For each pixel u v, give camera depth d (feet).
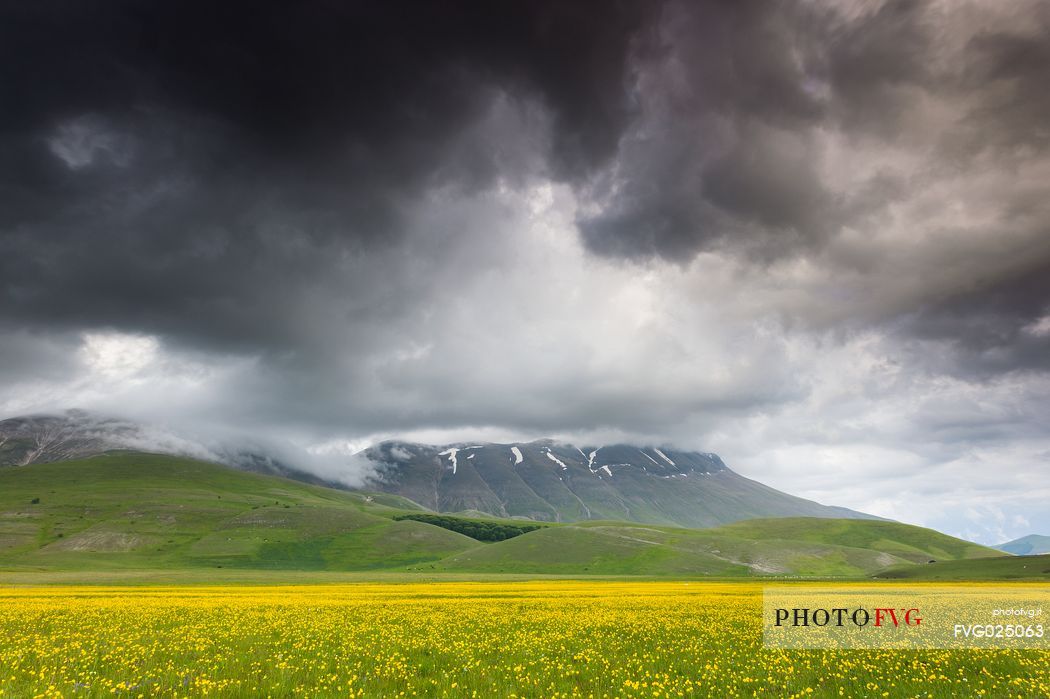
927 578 466.29
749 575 545.85
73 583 342.03
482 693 62.34
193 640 96.99
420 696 61.72
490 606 163.43
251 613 140.87
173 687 64.03
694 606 160.56
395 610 150.71
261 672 72.90
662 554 600.39
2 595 209.87
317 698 60.08
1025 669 72.23
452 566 621.72
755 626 116.47
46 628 110.11
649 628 113.09
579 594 222.28
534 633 106.11
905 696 60.80
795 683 67.36
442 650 88.28
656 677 68.64
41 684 63.52
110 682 65.16
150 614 137.18
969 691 62.13
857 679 67.87
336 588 274.77
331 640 98.58
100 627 111.34
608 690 64.54
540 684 66.44
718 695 62.85
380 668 74.64
